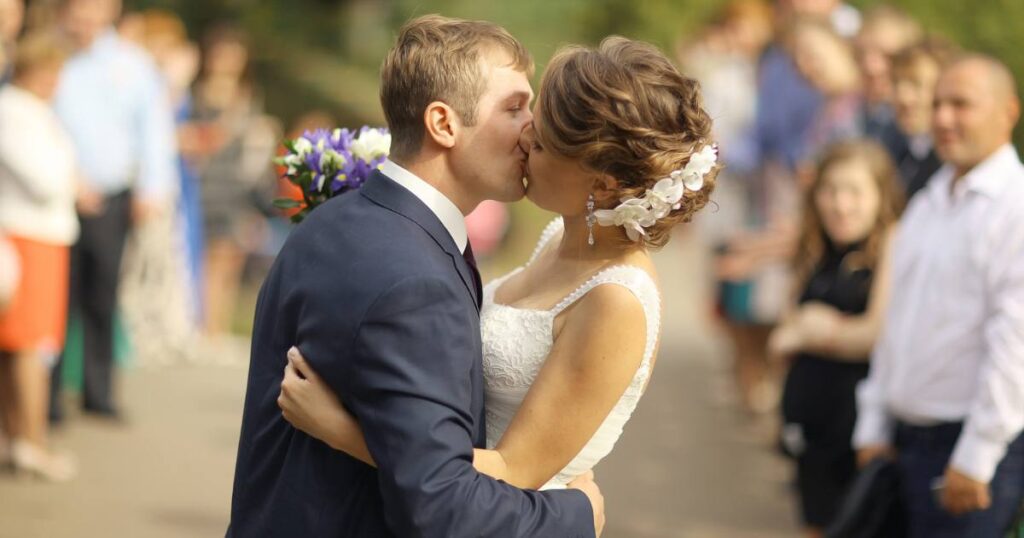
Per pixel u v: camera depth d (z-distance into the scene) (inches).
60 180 288.2
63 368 339.6
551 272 129.3
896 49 293.6
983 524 183.0
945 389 186.5
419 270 110.4
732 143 402.0
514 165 120.6
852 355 229.0
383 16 948.0
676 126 120.9
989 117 183.6
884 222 231.6
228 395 389.7
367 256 111.7
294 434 116.0
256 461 118.7
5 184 283.3
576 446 120.3
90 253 339.6
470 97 117.7
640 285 121.0
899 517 194.7
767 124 389.7
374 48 943.7
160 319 434.0
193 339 449.1
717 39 466.9
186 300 441.4
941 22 364.5
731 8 432.1
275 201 137.4
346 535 112.3
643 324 120.1
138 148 346.0
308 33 923.4
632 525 289.1
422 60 117.7
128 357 425.7
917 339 189.8
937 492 186.5
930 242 191.2
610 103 118.5
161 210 358.9
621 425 125.6
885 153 237.5
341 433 110.5
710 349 511.8
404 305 108.9
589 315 120.5
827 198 231.0
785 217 379.6
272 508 115.6
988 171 185.2
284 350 116.7
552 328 123.1
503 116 119.0
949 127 185.3
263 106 785.6
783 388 239.0
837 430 230.8
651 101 119.3
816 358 233.3
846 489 232.5
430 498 105.7
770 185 390.3
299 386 111.7
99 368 346.3
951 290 186.1
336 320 110.3
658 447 363.3
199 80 494.9
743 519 298.4
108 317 345.1
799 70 343.3
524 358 123.3
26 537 252.7
